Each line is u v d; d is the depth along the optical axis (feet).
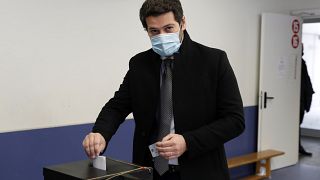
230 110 4.25
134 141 4.75
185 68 4.43
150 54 4.73
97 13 9.44
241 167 14.20
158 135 4.54
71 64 9.02
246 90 14.23
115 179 3.37
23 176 8.37
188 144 4.00
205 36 12.48
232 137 4.24
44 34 8.47
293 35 15.40
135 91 4.67
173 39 4.29
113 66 9.93
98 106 9.68
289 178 14.03
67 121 9.07
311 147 19.48
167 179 4.46
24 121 8.30
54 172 3.53
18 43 8.07
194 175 4.31
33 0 8.23
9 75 8.00
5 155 8.06
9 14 7.89
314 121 23.79
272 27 14.47
